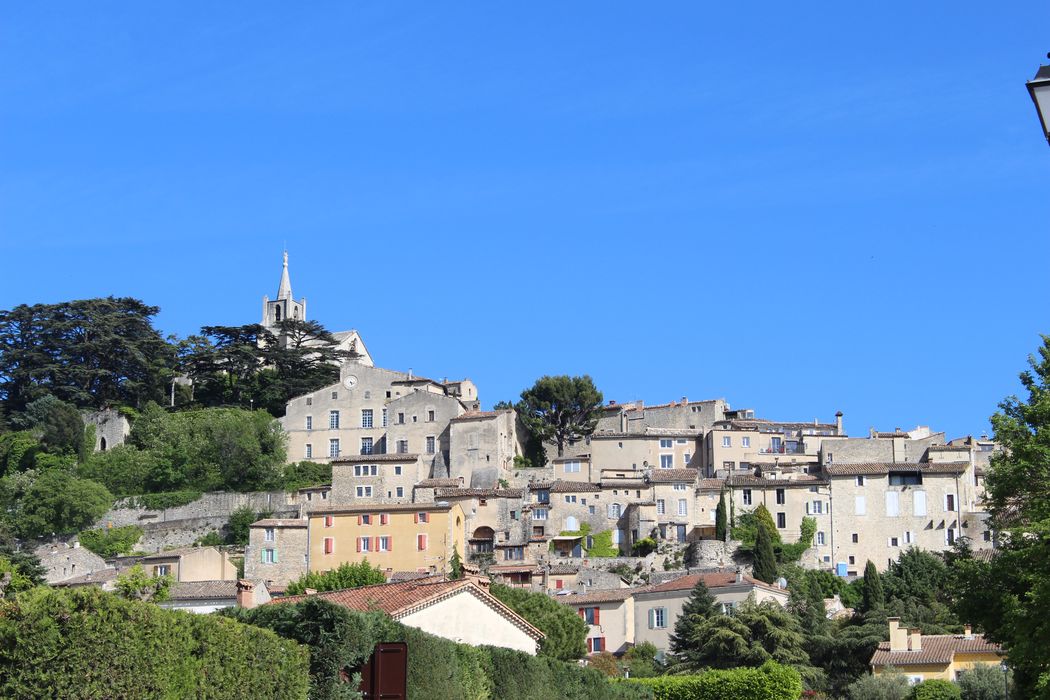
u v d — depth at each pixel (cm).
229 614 6481
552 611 14288
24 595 4803
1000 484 7875
